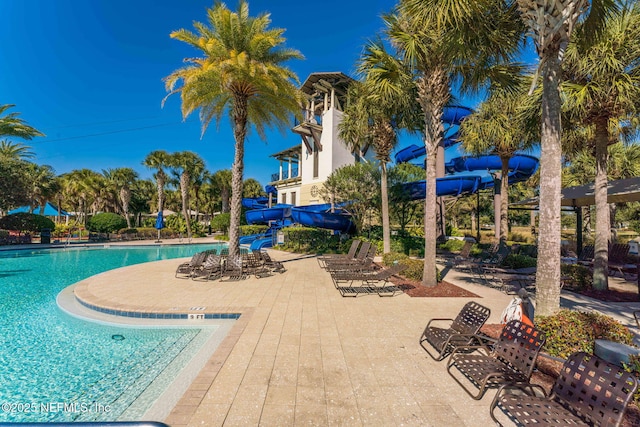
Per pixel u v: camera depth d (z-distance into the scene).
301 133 25.20
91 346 5.02
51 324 6.06
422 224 28.20
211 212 43.72
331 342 4.54
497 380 2.99
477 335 3.93
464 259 12.53
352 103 14.95
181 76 10.77
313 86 24.36
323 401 3.00
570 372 2.50
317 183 24.19
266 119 13.89
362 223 17.84
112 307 6.42
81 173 35.53
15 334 5.54
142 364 4.42
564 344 3.54
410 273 9.44
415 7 6.14
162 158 30.00
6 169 22.88
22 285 9.88
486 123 12.37
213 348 4.89
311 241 18.89
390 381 3.41
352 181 16.55
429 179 8.54
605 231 8.12
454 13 5.49
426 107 8.46
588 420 2.24
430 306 6.58
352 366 3.76
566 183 18.33
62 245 22.48
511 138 12.03
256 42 10.66
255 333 4.88
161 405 3.41
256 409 2.85
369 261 10.64
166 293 7.70
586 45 5.61
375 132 13.09
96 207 40.25
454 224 44.66
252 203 36.31
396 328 5.18
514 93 8.73
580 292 8.02
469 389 3.26
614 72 6.77
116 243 25.73
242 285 8.76
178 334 5.51
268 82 10.56
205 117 13.22
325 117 23.78
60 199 37.38
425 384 3.36
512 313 4.37
